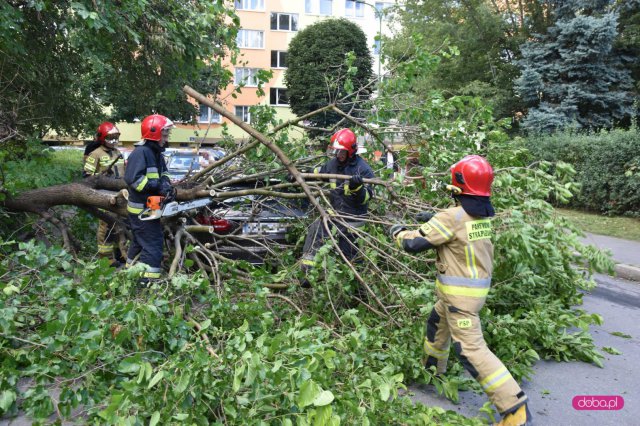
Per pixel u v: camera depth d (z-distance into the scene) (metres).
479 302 3.47
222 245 5.92
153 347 3.68
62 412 3.05
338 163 5.28
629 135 13.01
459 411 3.75
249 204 6.11
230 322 4.05
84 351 3.16
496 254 4.59
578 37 18.92
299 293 4.75
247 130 4.91
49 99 8.82
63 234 6.00
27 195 5.78
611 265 4.74
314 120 7.06
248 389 2.94
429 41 22.42
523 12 25.89
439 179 5.28
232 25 6.53
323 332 3.77
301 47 24.41
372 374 3.19
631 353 5.00
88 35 6.96
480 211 3.46
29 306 3.90
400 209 5.23
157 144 4.84
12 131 7.06
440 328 3.82
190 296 4.10
